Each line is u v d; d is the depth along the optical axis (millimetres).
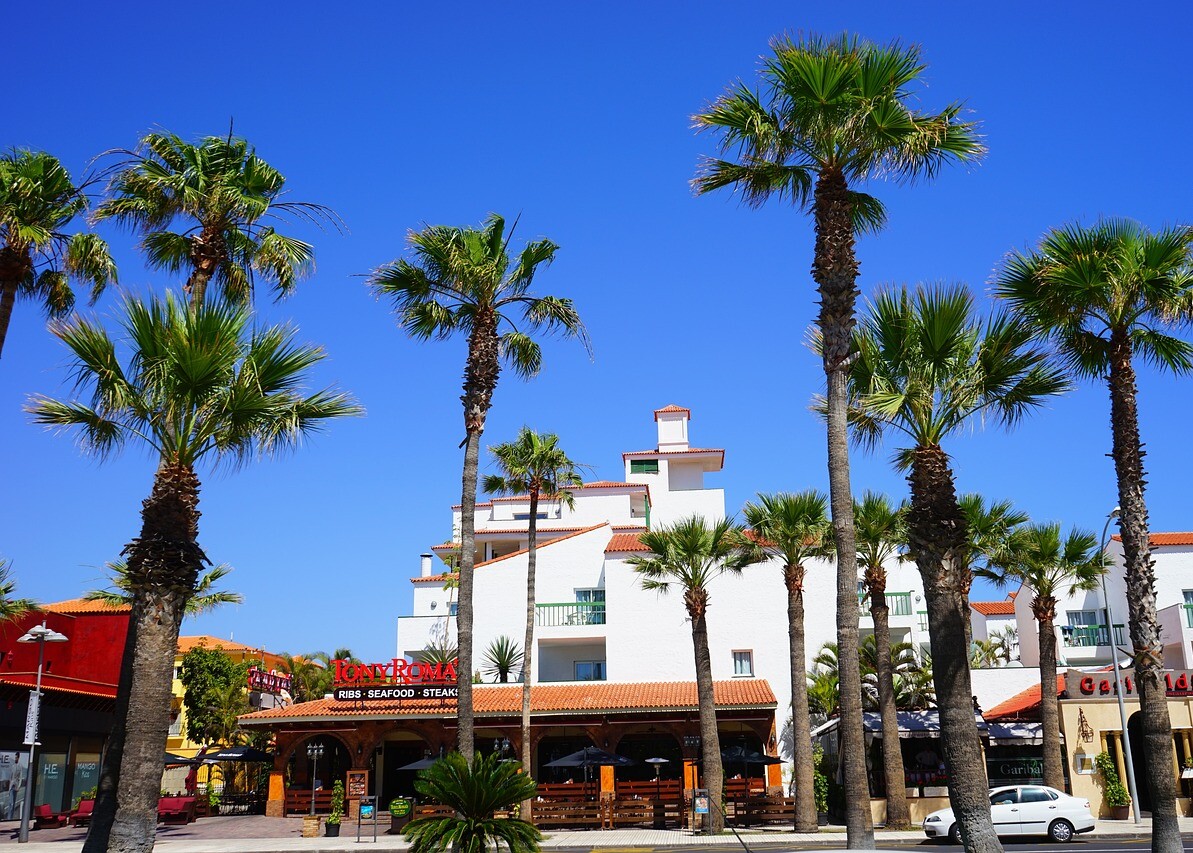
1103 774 34875
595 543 48750
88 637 43000
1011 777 37062
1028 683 44062
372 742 38250
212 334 15297
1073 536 34562
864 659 43500
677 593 44719
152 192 20516
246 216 20547
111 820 16156
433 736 38188
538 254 23203
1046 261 16812
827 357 16891
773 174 17812
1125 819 33938
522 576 48469
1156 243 16297
